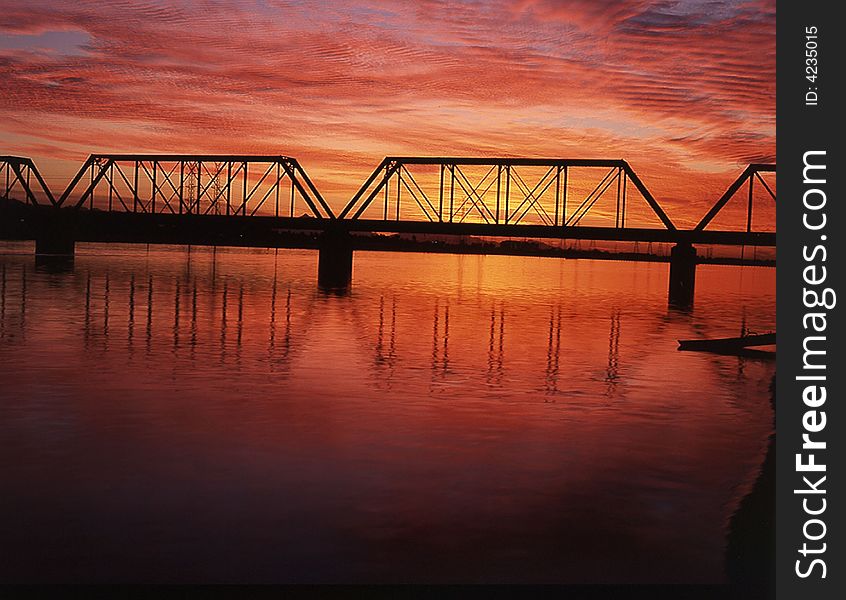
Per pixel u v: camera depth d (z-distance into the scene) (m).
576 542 14.53
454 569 13.32
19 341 38.47
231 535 14.49
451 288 91.12
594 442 21.70
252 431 22.05
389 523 15.20
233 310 57.31
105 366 32.19
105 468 18.27
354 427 22.83
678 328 55.91
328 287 85.88
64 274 89.62
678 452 20.80
